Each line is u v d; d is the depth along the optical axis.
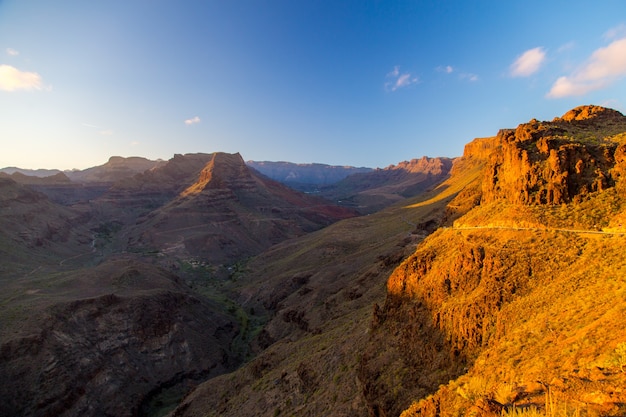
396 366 32.72
